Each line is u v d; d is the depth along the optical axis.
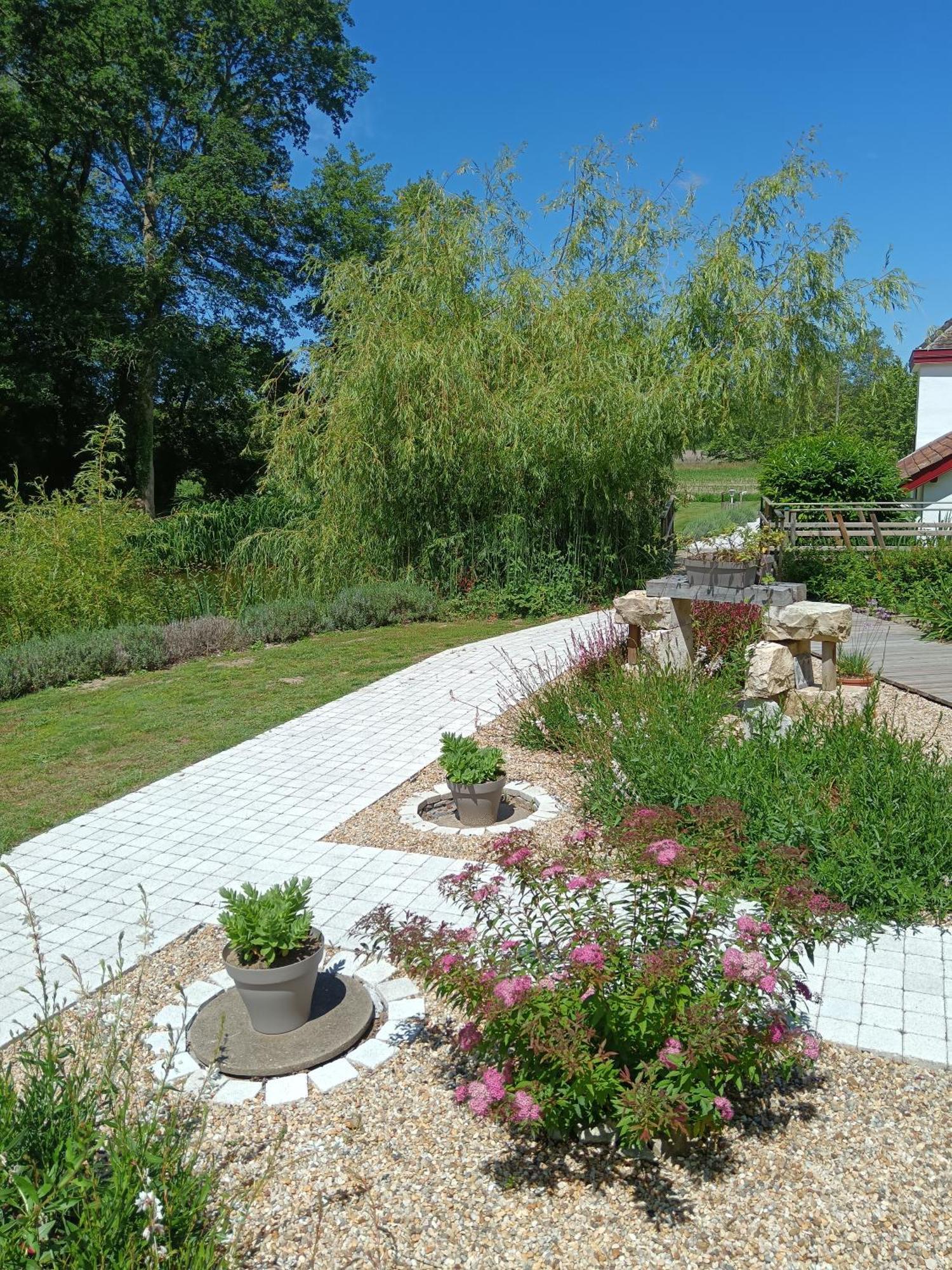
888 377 15.30
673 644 7.23
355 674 9.68
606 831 4.63
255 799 6.08
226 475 32.88
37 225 23.03
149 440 26.09
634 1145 2.61
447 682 9.12
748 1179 2.58
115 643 10.45
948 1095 2.93
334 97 26.17
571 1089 2.49
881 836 4.18
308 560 14.40
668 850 2.88
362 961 3.91
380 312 13.80
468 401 13.10
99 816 5.84
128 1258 2.00
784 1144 2.71
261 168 24.88
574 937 2.79
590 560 13.86
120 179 25.38
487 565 13.96
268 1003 3.29
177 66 23.45
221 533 17.16
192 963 3.98
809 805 4.38
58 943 4.21
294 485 14.62
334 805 5.93
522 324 14.09
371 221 27.36
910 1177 2.57
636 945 2.92
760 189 13.34
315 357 14.48
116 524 12.22
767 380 13.17
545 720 6.82
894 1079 3.02
